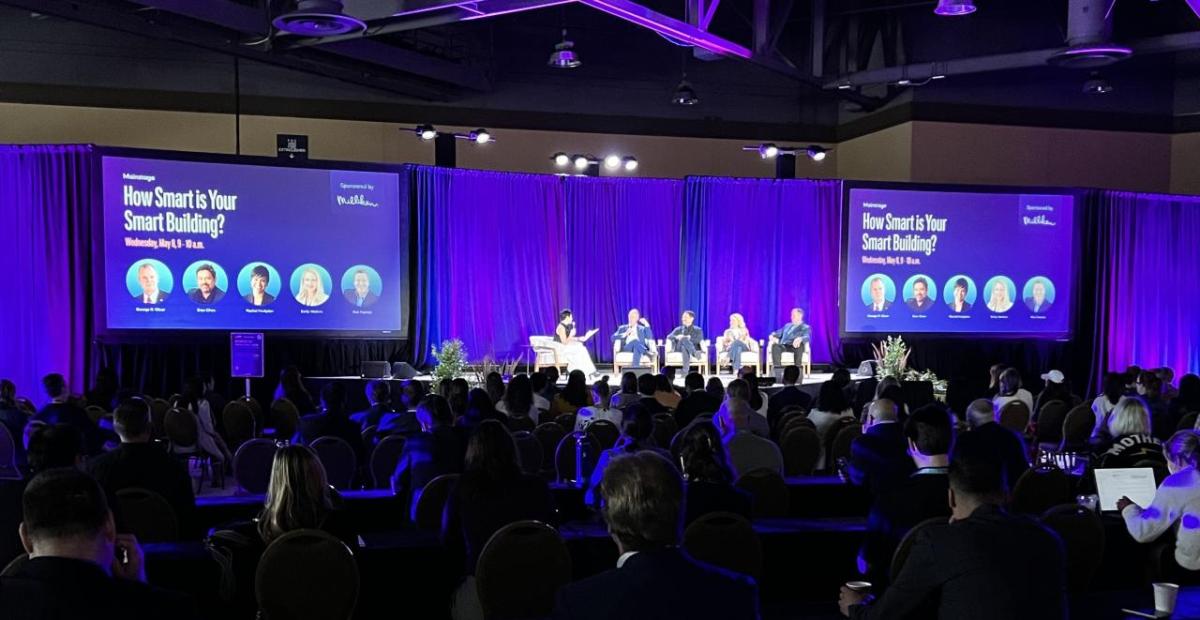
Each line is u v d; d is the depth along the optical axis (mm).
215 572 4523
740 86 20641
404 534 5254
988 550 2689
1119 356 18250
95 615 1997
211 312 14797
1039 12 18062
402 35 17750
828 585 5363
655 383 10344
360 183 15688
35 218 14109
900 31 18984
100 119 17312
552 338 17516
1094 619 3971
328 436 7938
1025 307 17672
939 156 19016
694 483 4797
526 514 4430
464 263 17281
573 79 19891
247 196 14953
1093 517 4555
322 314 15508
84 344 14352
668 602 2168
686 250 18281
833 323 18547
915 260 17422
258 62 17859
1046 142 19406
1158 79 19703
